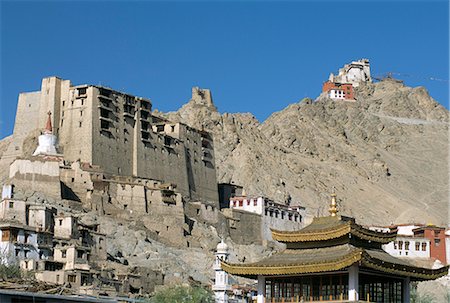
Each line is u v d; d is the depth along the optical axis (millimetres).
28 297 70688
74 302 74062
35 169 198375
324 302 74125
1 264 141750
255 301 88562
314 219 81188
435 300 164625
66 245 168625
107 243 184000
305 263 74500
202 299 126562
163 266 184750
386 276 77562
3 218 172375
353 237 76562
